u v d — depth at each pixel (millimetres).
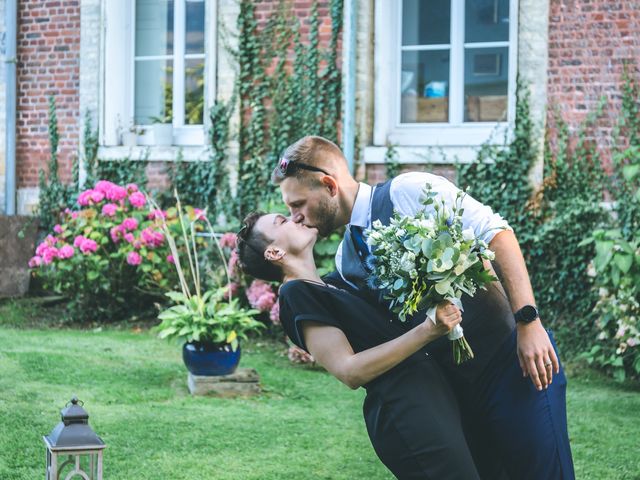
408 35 8734
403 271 2471
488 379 2680
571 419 5508
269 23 8969
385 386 2572
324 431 5066
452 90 8625
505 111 8492
